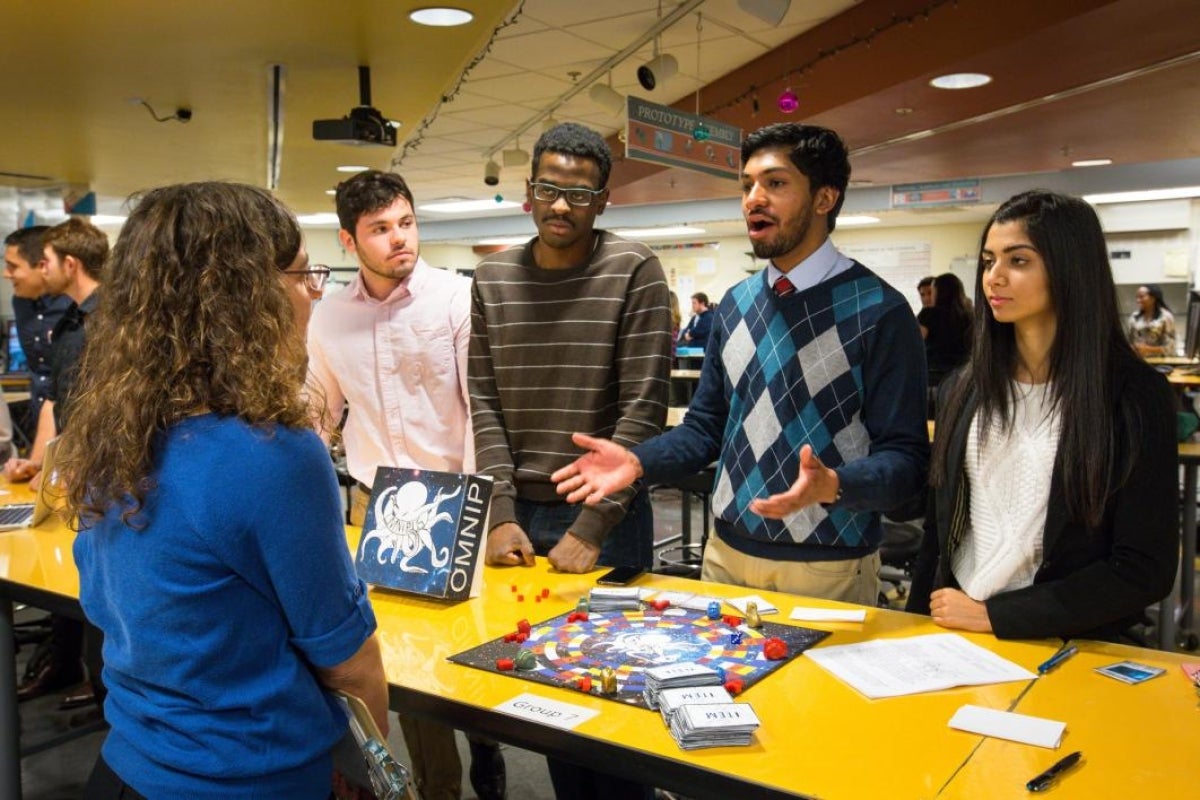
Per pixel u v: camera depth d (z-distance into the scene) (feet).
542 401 7.25
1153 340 31.65
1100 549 5.25
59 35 13.42
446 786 7.98
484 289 7.46
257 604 3.45
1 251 25.96
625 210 44.60
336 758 3.78
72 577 6.82
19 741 7.91
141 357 3.41
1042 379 5.44
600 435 7.19
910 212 40.91
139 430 3.35
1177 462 5.08
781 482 6.53
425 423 8.19
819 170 6.28
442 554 6.13
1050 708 4.31
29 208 27.17
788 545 6.58
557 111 25.29
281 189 30.48
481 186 38.50
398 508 6.47
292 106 18.47
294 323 3.70
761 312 6.73
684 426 7.08
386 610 5.97
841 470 5.57
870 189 37.09
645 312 7.02
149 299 3.45
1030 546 5.37
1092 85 16.76
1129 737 4.00
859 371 6.33
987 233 5.47
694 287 53.42
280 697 3.49
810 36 18.69
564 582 6.52
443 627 5.60
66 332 10.75
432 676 4.80
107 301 3.55
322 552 3.50
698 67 21.26
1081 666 4.82
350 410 8.57
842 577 6.50
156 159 24.48
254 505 3.32
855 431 6.41
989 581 5.50
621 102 20.11
